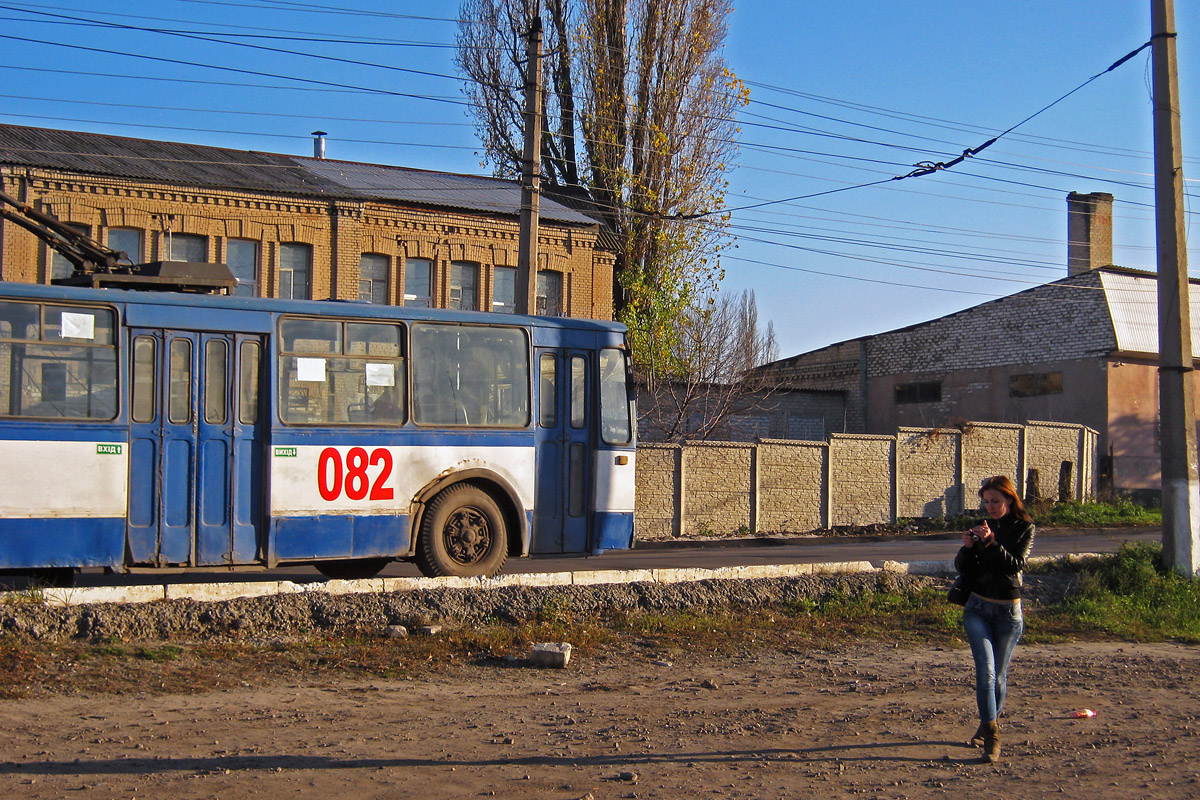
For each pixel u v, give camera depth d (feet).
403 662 30.40
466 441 43.75
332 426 40.86
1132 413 118.42
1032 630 39.40
